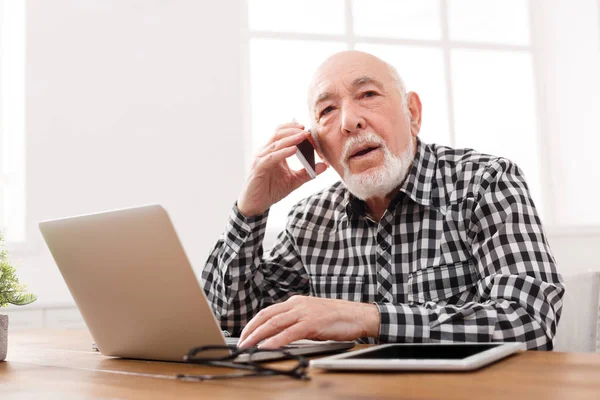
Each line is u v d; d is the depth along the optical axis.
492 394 0.61
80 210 2.96
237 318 1.63
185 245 3.08
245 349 0.82
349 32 3.56
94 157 3.00
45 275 2.86
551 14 3.91
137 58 3.10
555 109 3.89
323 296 1.74
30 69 2.94
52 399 0.69
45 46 2.97
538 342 1.14
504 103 3.82
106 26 3.07
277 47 3.46
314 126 1.63
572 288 1.68
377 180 1.55
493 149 3.78
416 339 1.08
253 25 3.43
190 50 3.18
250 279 1.64
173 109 3.13
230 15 3.26
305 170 1.64
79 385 0.78
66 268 0.99
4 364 1.05
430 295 1.55
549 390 0.63
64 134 2.97
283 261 1.81
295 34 3.47
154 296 0.88
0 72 2.97
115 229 0.88
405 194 1.63
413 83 3.67
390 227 1.65
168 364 0.94
